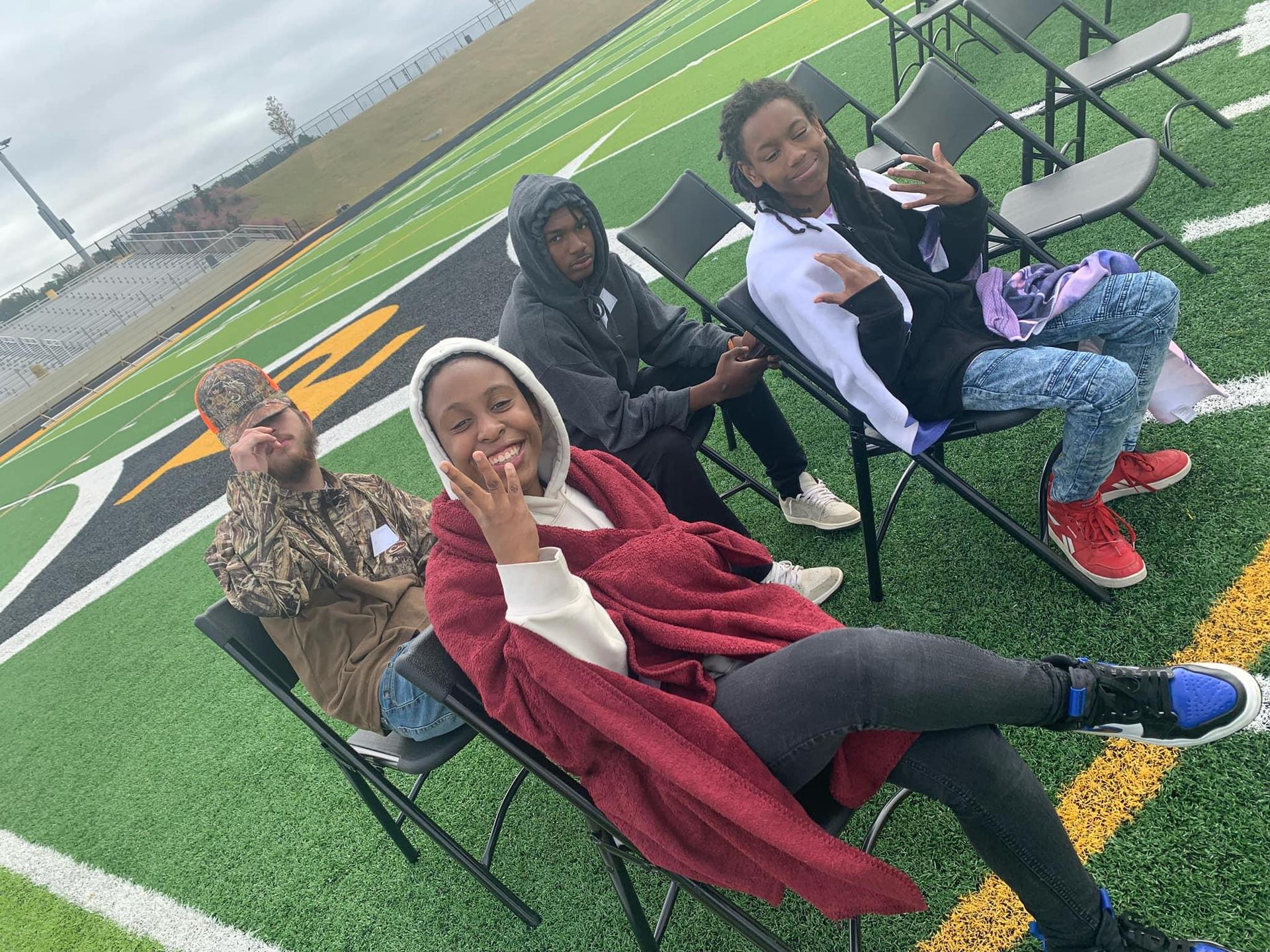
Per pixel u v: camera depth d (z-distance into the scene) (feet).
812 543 9.10
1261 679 5.59
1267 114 11.77
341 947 7.33
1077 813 5.45
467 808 8.01
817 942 5.59
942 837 5.75
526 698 4.28
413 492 15.49
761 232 7.11
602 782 4.31
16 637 18.79
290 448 6.71
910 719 3.83
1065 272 6.89
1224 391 7.92
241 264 95.96
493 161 55.36
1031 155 10.00
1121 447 6.33
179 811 9.93
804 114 6.63
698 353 9.36
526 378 4.80
